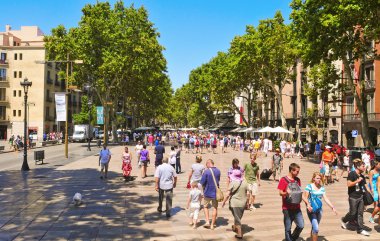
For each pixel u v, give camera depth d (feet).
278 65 134.62
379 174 32.07
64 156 102.32
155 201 39.99
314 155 99.19
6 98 208.95
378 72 123.54
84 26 144.66
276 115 209.15
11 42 219.82
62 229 28.66
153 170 68.80
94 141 206.28
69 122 243.81
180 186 51.06
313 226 24.35
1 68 208.13
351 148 89.66
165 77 181.06
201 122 329.72
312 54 73.20
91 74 156.25
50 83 218.38
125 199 40.91
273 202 40.32
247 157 102.32
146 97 184.96
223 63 178.09
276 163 55.88
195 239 26.58
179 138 124.26
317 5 68.33
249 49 132.67
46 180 55.36
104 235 27.22
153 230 28.78
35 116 209.26
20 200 39.88
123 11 154.20
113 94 179.42
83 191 45.85
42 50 209.36
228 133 234.79
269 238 26.94
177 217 33.01
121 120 199.62
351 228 30.17
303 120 173.58
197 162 35.50
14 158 98.02
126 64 146.41
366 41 74.49
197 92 254.06
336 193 46.83
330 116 150.30
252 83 175.63
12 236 26.71
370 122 125.18
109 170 68.74
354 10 61.67
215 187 29.43
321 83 99.25
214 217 29.37
